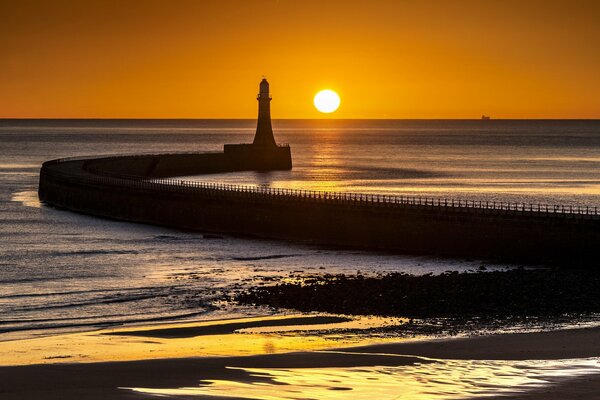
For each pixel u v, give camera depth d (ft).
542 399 148.25
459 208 380.37
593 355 183.21
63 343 215.92
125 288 304.30
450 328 222.48
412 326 226.58
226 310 260.62
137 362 183.62
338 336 215.31
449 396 151.33
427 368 173.17
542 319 233.35
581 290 272.92
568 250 345.31
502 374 166.50
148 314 258.57
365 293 272.72
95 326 241.35
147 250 399.44
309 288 286.46
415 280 291.99
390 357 184.44
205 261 365.81
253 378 167.84
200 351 200.54
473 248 369.91
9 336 228.84
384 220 398.62
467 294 266.57
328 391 156.76
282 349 200.75
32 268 350.23
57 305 274.98
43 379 168.76
